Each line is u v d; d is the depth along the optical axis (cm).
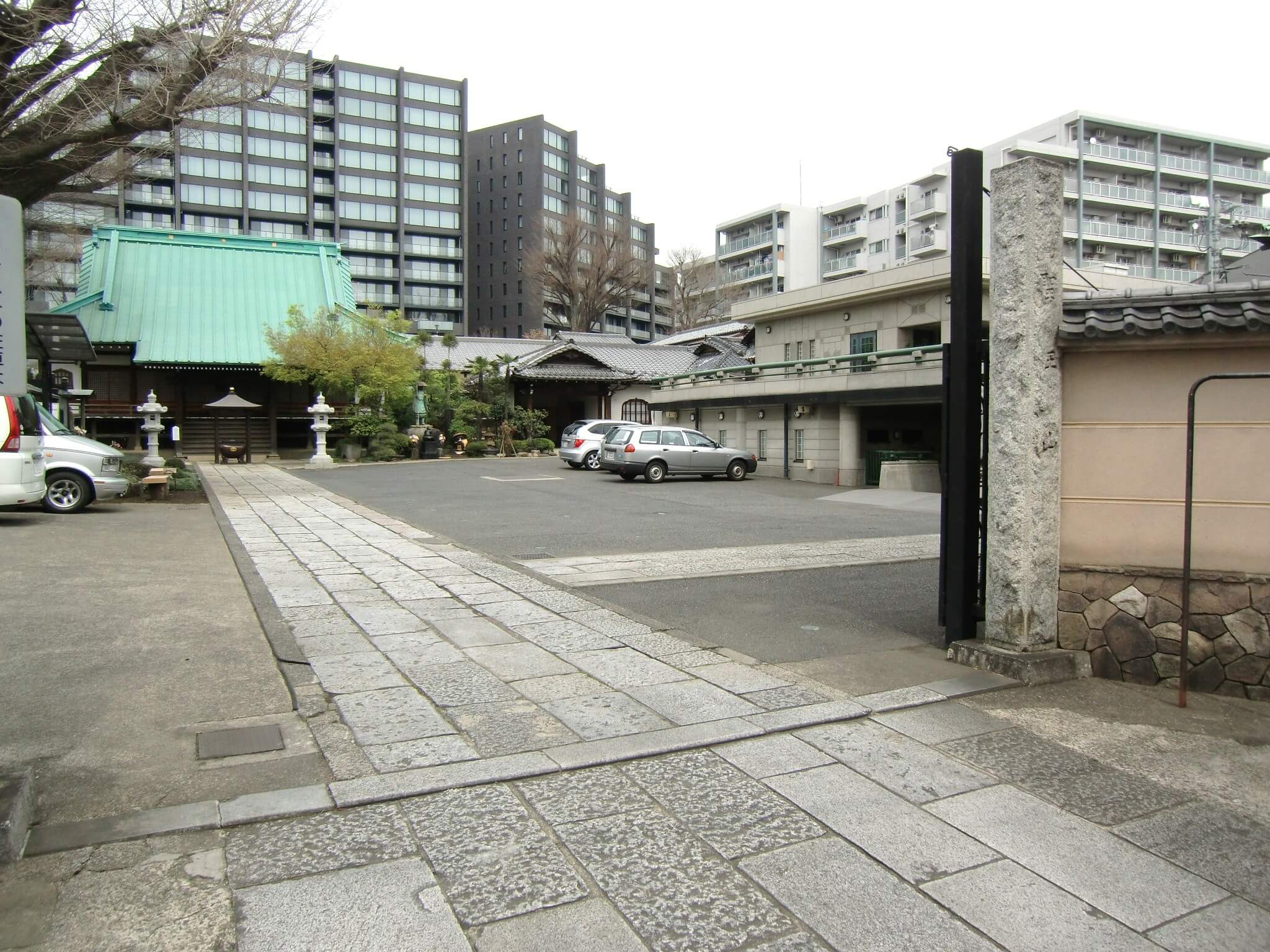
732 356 3606
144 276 3425
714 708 455
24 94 1003
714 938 256
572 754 389
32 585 739
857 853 307
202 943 250
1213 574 498
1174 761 394
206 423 3334
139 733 411
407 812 335
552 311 6919
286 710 448
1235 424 495
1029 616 519
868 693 482
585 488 1998
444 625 634
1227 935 262
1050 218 514
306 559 923
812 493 1944
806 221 6894
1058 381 525
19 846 296
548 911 269
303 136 6744
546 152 7894
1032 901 278
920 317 2191
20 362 315
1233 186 5631
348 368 2931
